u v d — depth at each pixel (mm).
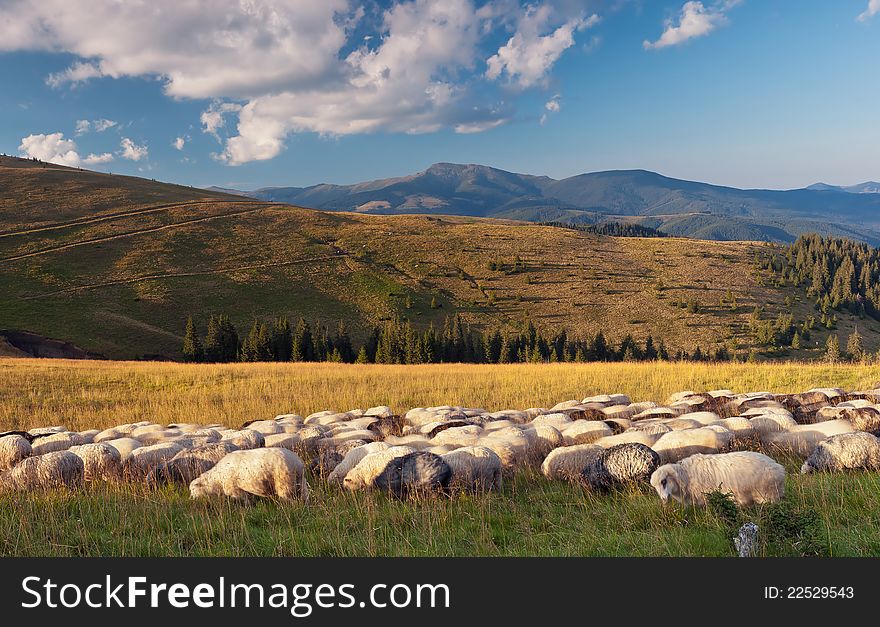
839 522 7316
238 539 8055
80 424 22594
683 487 8484
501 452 11094
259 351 86625
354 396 25906
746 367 28609
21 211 160125
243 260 148375
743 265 186625
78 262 130250
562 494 9539
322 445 12852
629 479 9438
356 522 8523
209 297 123812
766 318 142000
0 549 7969
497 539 7734
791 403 15531
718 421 12164
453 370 37531
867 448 9359
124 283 123188
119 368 40031
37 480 10812
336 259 157500
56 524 8688
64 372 36781
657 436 11453
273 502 9719
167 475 11219
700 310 143125
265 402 25719
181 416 22844
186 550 7812
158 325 107625
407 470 9797
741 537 6605
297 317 121188
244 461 9898
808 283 177375
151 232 155875
